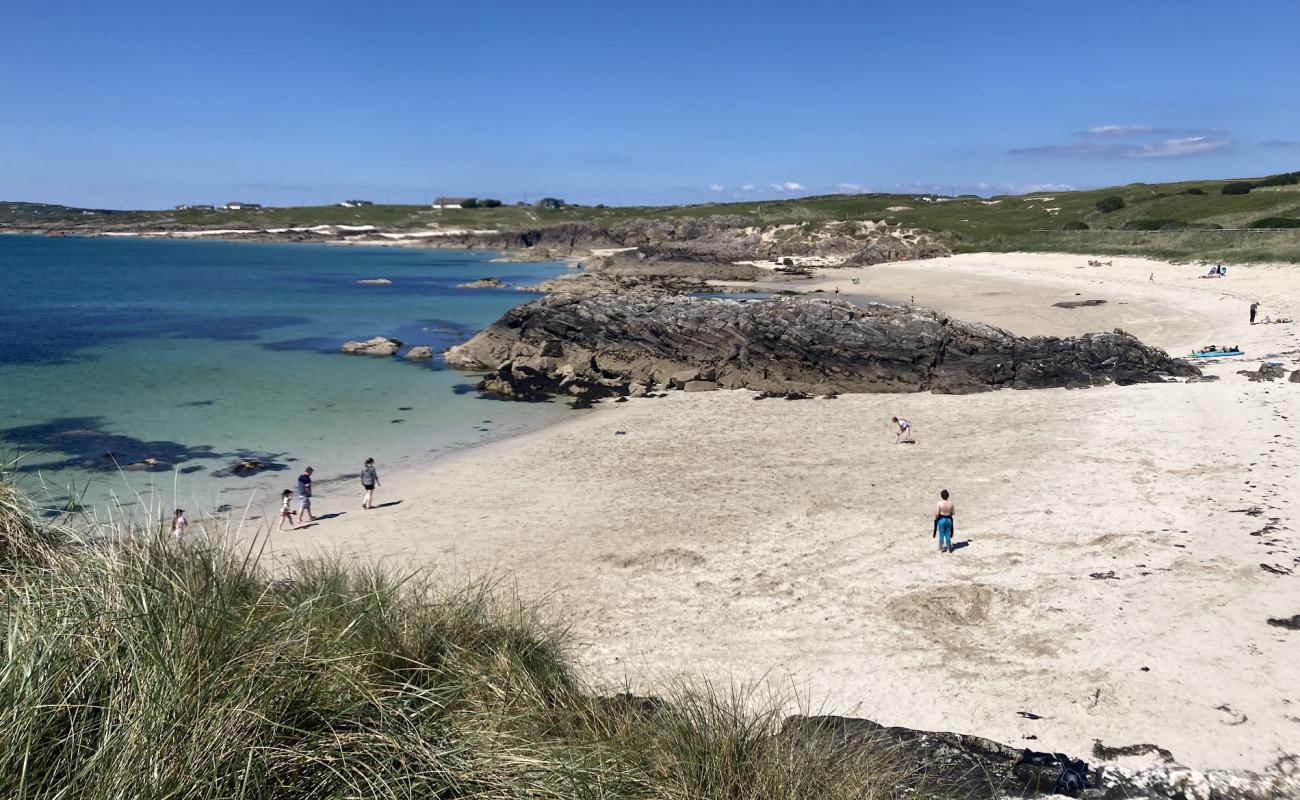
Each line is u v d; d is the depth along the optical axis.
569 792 4.82
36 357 40.78
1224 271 59.59
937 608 12.73
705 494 19.98
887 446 24.28
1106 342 34.69
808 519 17.69
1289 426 22.33
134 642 4.46
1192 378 31.78
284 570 9.78
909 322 36.34
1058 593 12.93
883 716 9.69
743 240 120.94
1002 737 9.09
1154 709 9.47
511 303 70.94
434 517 18.84
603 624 12.67
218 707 4.16
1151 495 17.56
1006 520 16.88
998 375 33.41
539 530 17.66
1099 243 83.62
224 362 40.72
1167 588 12.75
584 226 150.00
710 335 37.44
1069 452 22.03
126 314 59.75
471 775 4.62
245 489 21.27
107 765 3.74
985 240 99.81
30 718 3.76
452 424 29.09
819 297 66.44
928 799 6.41
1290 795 7.60
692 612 13.07
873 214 129.50
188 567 5.87
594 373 38.38
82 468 22.73
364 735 4.52
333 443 26.23
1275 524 15.16
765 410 30.64
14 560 6.08
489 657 6.71
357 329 54.06
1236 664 10.34
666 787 5.30
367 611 6.44
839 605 13.14
